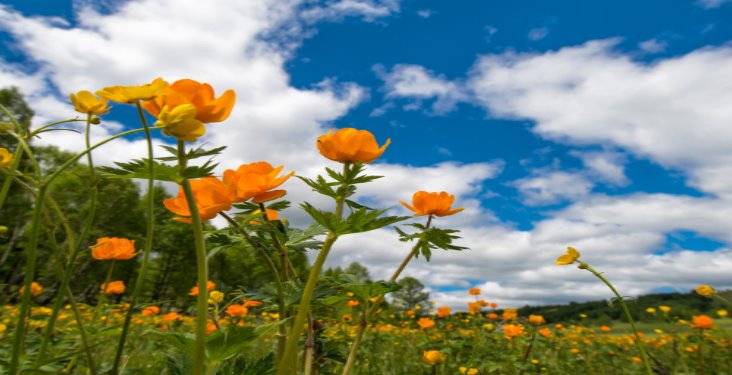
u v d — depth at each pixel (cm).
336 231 142
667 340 653
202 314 111
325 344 208
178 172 111
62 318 336
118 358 113
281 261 187
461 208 271
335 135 192
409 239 235
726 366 523
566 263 242
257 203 181
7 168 114
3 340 258
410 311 813
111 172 121
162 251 3331
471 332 596
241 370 141
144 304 118
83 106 131
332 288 174
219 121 127
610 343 795
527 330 466
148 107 125
